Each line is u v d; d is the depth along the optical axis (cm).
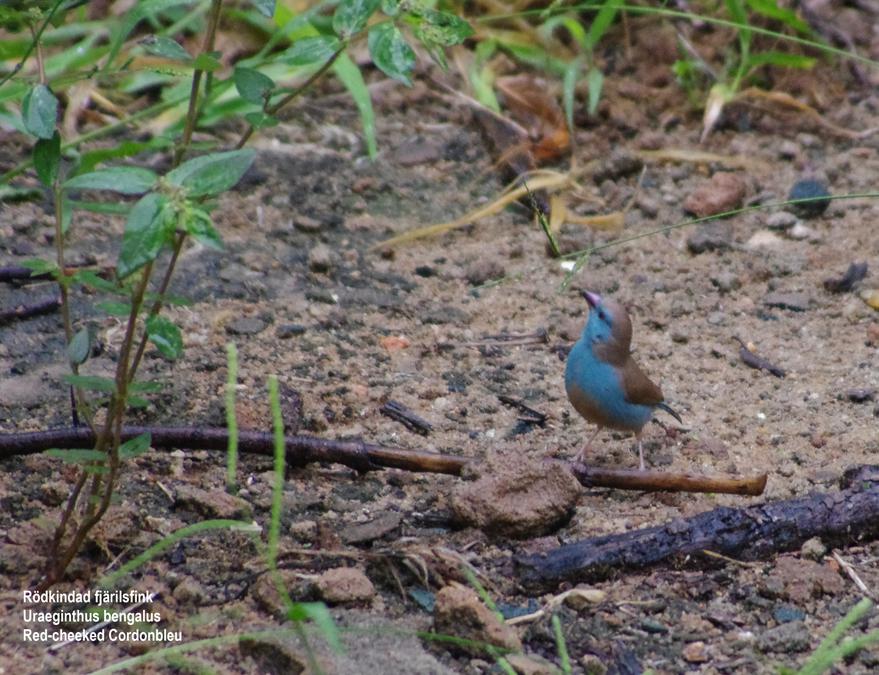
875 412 1059
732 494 934
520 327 1198
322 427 1017
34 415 1002
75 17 1551
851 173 1471
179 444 935
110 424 762
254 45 1574
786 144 1509
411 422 1030
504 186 1451
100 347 1104
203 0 1552
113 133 1445
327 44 737
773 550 860
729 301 1245
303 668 733
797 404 1076
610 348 938
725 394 1093
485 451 1003
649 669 762
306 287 1241
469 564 842
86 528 795
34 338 1116
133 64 1488
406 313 1207
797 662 771
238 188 1407
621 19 1689
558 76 1603
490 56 1631
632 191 1439
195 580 828
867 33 1734
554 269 1295
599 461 996
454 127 1551
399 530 891
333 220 1362
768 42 1661
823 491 952
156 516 885
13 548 827
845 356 1148
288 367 1102
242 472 948
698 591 831
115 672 736
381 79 1627
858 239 1345
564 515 892
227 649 765
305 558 849
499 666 754
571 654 775
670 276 1287
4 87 1348
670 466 990
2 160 1389
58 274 738
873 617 809
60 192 732
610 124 1544
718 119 1561
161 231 629
